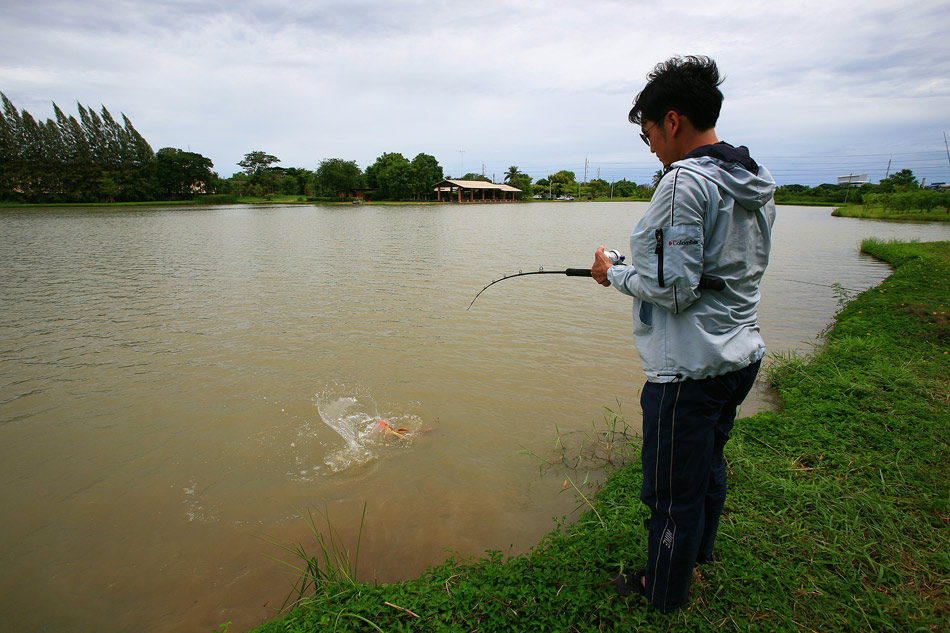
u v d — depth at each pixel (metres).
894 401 4.76
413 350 7.18
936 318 7.48
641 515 3.18
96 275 13.18
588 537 3.02
